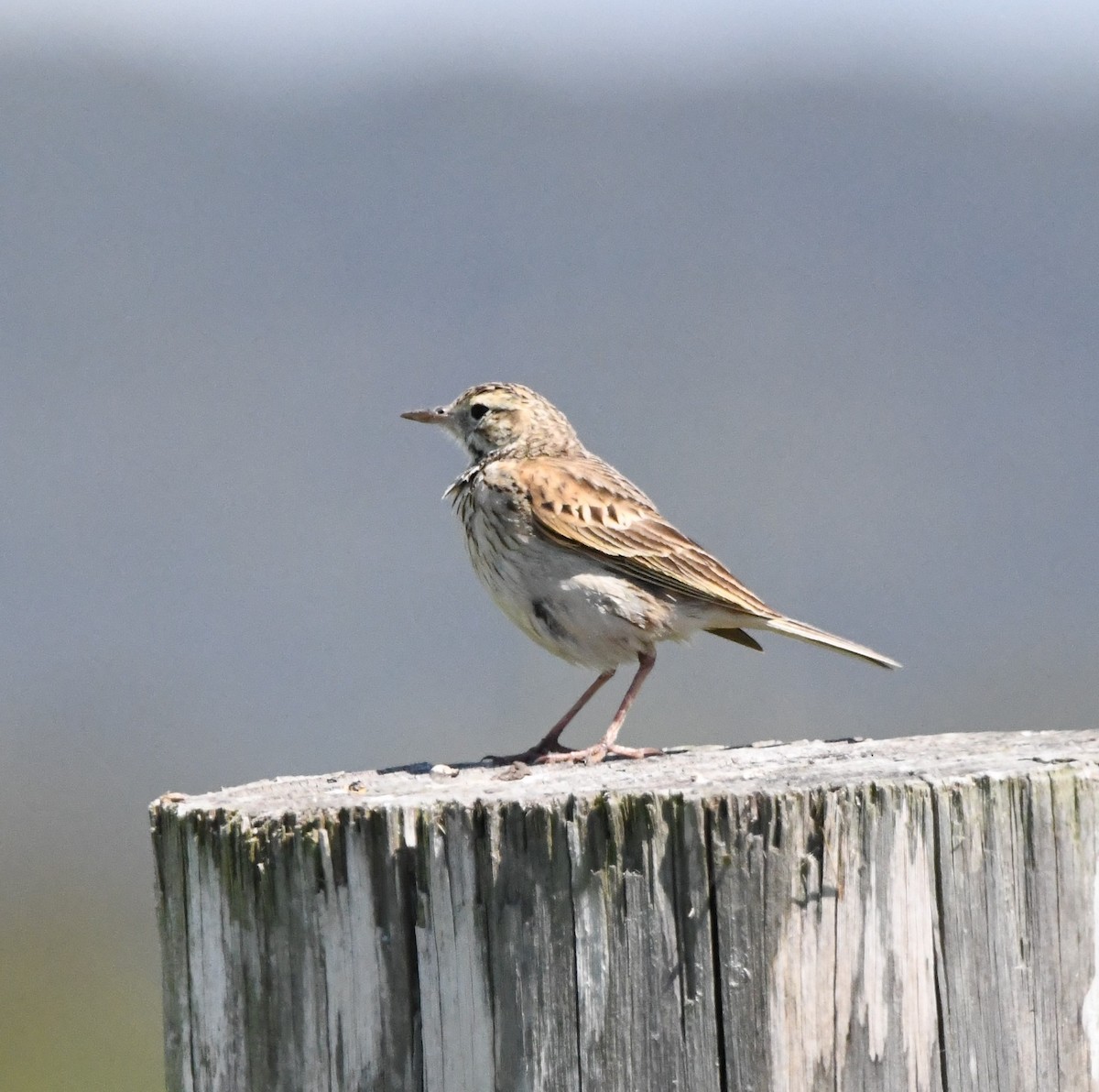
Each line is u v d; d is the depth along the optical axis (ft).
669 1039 17.58
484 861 17.85
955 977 17.90
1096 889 18.31
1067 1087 18.13
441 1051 17.98
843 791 17.75
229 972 18.76
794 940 17.58
